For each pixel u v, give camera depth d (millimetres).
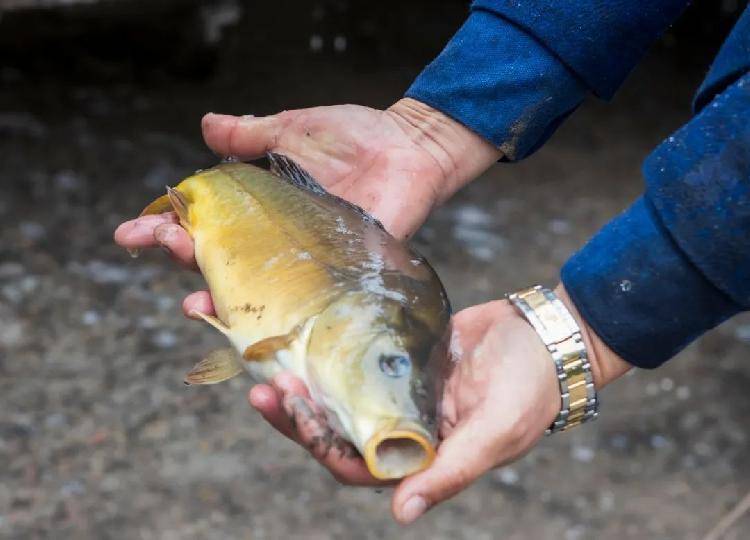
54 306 1985
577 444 1790
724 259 839
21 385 1771
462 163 1039
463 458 819
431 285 886
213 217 973
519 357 872
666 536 1582
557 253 2453
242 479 1610
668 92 3613
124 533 1486
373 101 3127
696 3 3975
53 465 1609
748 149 824
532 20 1001
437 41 3582
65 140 2635
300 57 3338
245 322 901
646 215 866
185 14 2916
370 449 797
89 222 2291
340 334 843
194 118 2840
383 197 1025
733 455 1786
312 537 1511
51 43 2820
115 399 1762
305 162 1057
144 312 1992
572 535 1569
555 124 1035
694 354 2084
